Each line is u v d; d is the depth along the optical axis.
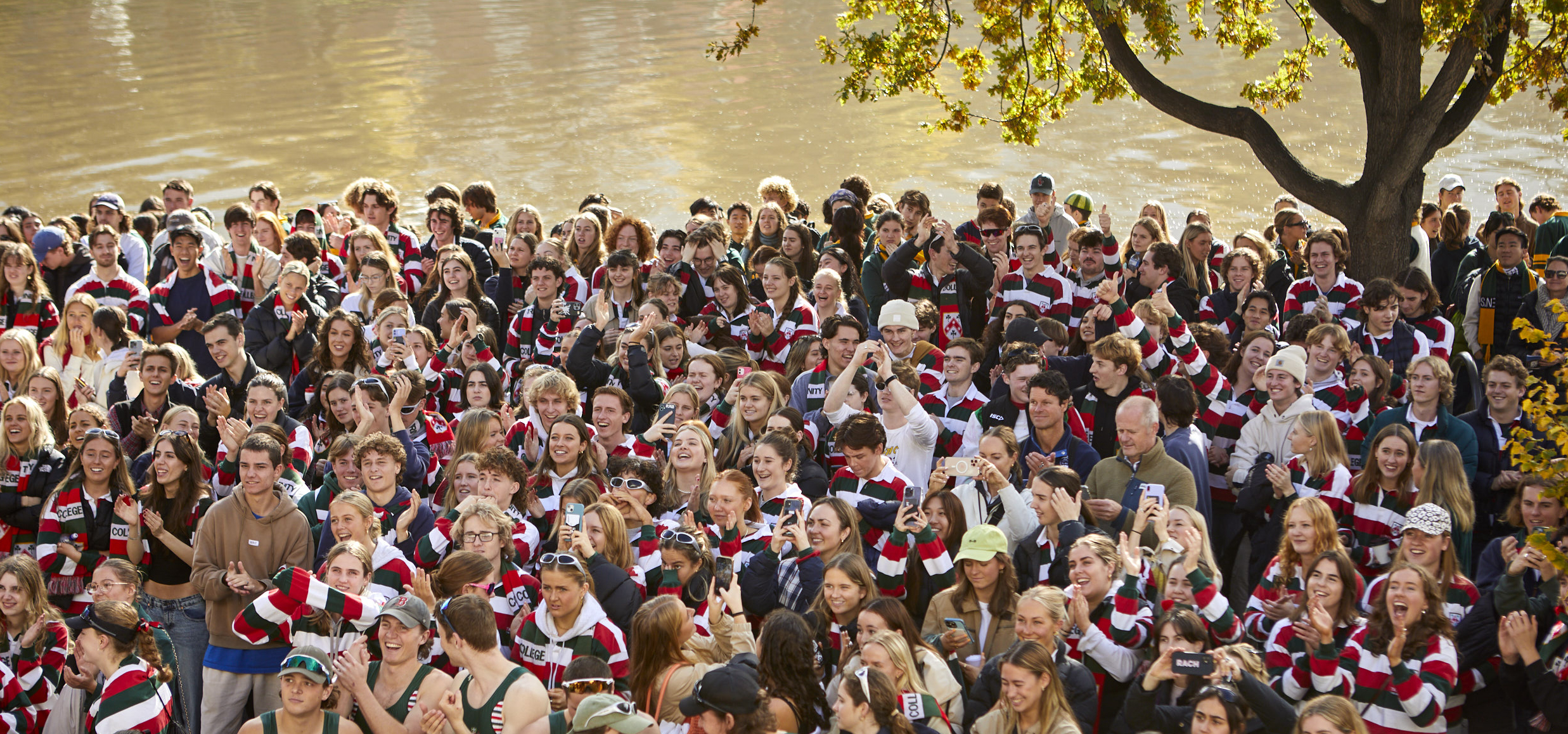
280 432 8.40
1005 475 7.93
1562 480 6.87
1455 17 12.33
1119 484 8.09
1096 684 6.31
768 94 36.84
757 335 11.65
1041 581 7.25
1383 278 10.83
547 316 12.09
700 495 8.40
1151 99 14.02
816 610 6.78
